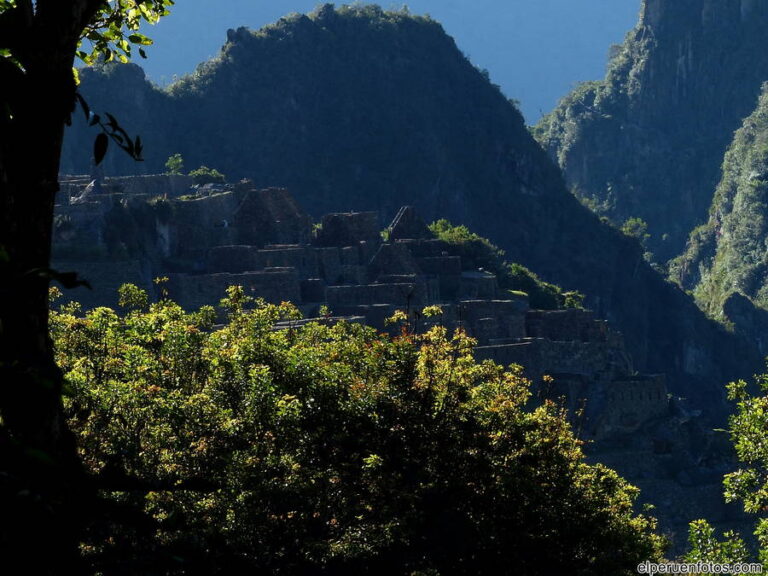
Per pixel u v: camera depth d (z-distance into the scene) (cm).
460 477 5881
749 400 6756
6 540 1723
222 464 5438
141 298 7369
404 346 6234
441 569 5709
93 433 5294
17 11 2477
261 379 5694
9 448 1745
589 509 6112
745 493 6606
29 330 2588
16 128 2595
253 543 5147
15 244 2586
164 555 2216
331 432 5891
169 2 4169
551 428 6344
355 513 5697
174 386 6241
